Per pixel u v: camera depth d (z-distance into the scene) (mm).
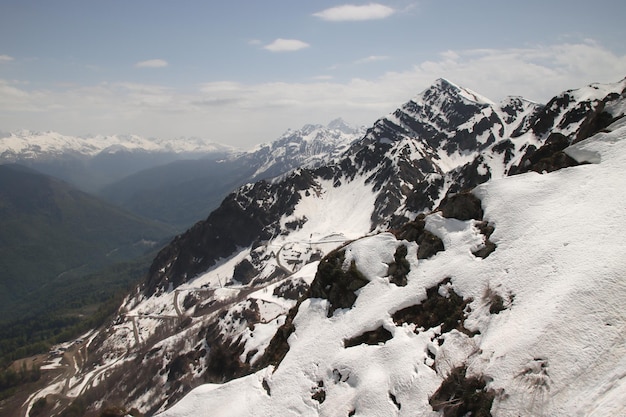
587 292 50812
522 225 68375
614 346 45156
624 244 54719
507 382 48219
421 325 65438
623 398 40562
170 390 139625
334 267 83688
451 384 53156
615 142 77438
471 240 72375
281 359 75812
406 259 78062
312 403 64000
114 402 148250
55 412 158375
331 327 75375
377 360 63688
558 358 46781
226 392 72625
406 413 54594
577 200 67750
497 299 59000
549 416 43438
